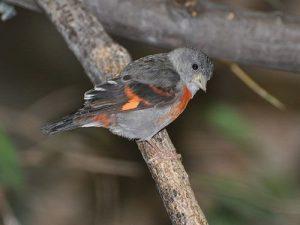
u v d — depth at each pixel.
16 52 14.69
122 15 9.31
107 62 8.25
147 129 8.23
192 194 7.29
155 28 9.34
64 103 13.64
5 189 11.52
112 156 12.92
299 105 14.39
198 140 13.08
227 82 14.20
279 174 11.38
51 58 14.59
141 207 13.34
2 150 9.52
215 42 9.37
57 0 8.70
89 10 8.77
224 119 10.96
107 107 7.88
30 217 12.66
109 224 13.11
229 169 12.77
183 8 9.24
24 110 13.64
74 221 13.15
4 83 14.48
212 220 10.70
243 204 10.08
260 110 14.26
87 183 13.39
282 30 9.23
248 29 9.27
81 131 12.71
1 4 9.94
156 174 7.52
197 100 13.48
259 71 14.56
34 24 14.73
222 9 9.32
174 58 8.62
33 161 12.19
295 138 13.89
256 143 12.16
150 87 8.12
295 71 9.62
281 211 10.07
